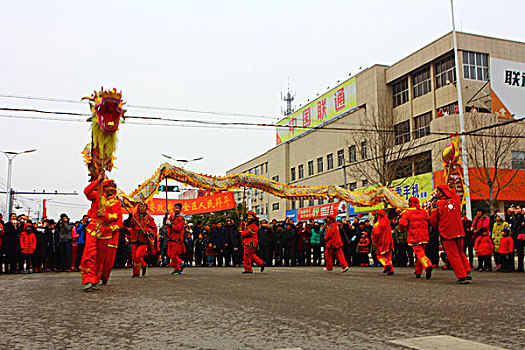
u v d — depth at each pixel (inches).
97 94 332.8
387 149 1347.2
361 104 1782.7
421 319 194.2
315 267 725.3
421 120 1577.3
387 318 197.2
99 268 329.7
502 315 204.8
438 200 383.9
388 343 148.5
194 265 845.2
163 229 792.3
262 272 556.1
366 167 1505.9
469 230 652.7
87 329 173.6
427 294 289.9
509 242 554.6
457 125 1283.2
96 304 242.4
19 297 277.0
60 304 242.8
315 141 2164.1
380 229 501.4
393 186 1327.5
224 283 377.4
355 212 1510.8
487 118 1283.2
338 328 174.2
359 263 761.0
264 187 681.6
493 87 1438.2
